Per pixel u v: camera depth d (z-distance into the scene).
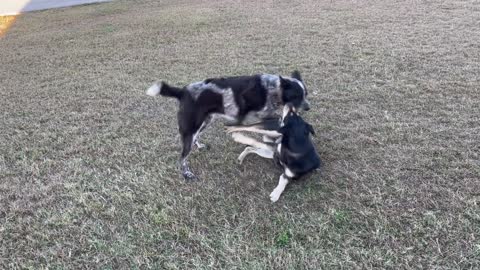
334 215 1.81
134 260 1.67
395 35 4.10
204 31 4.91
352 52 3.75
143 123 2.80
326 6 5.59
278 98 2.20
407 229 1.71
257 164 2.25
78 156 2.46
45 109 3.13
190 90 2.12
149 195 2.06
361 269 1.54
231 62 3.75
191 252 1.69
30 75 3.95
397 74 3.19
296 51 3.90
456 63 3.29
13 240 1.83
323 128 2.52
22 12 7.00
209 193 2.04
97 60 4.23
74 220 1.92
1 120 2.99
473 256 1.55
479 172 2.01
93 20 6.00
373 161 2.17
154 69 3.80
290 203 1.92
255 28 4.83
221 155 2.36
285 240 1.71
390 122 2.52
